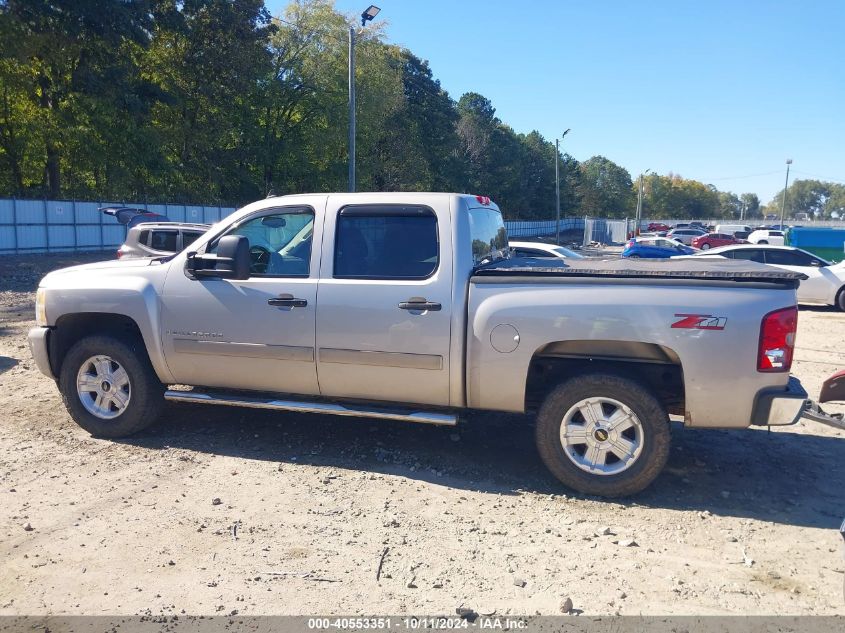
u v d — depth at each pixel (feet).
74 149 120.57
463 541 13.33
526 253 42.22
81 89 108.68
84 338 18.57
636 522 14.25
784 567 12.50
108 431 18.62
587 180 410.72
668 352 14.79
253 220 17.85
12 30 95.14
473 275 15.93
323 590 11.57
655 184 511.81
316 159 164.25
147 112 119.03
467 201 16.85
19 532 13.47
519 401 15.74
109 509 14.49
